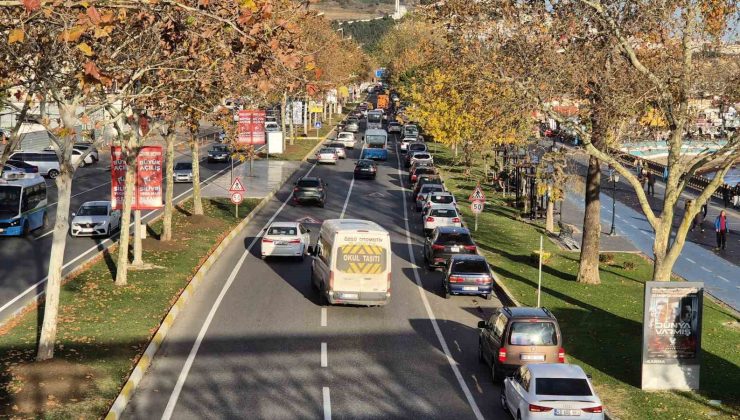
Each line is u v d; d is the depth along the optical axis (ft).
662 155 374.63
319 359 98.07
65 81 91.81
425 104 322.75
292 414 79.46
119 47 92.58
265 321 114.83
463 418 79.41
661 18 109.81
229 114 177.58
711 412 81.66
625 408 82.53
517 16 114.42
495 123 117.19
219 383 88.28
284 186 281.95
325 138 476.95
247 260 159.22
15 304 118.52
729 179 327.47
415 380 91.25
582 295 133.49
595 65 115.75
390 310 124.36
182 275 139.74
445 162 365.61
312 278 135.33
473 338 110.01
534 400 71.05
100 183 271.69
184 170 282.15
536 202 224.12
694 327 88.69
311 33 391.04
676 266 171.53
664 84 110.93
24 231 180.24
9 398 78.54
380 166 357.82
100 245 169.07
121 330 104.53
